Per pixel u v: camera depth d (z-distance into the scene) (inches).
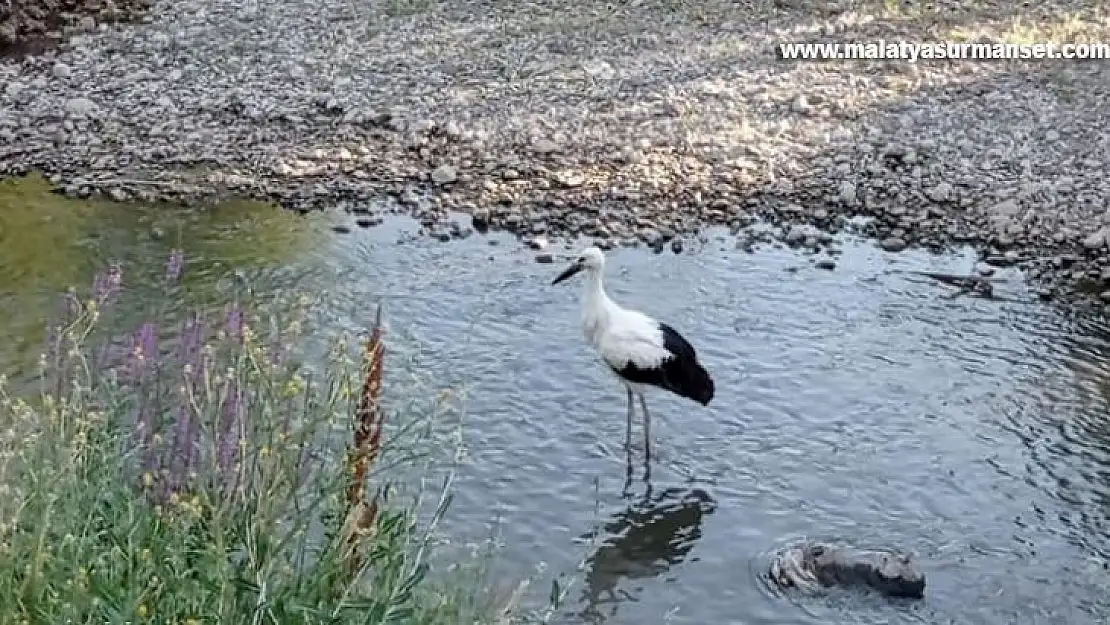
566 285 546.9
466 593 333.4
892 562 389.1
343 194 611.8
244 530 269.6
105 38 758.5
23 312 509.0
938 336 523.2
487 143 654.5
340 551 277.4
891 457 451.2
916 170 638.5
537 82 716.0
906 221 601.3
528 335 511.2
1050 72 741.9
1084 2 829.8
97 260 551.5
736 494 430.6
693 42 770.2
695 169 636.7
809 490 433.7
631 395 453.7
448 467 423.2
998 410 477.7
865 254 580.4
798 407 476.4
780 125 676.1
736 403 476.7
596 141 657.6
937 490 435.5
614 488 430.0
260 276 542.3
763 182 628.4
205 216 591.2
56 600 245.3
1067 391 489.7
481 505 413.1
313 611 256.1
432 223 591.5
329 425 311.4
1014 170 641.0
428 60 740.7
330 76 719.1
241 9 806.5
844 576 388.5
